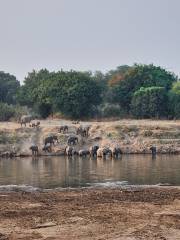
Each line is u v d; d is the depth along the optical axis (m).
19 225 32.00
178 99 129.38
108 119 130.50
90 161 81.88
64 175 61.41
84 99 130.88
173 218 33.47
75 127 106.44
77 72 138.88
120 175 60.00
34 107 140.75
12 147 98.62
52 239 29.03
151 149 95.88
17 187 48.09
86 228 31.09
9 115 133.88
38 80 148.25
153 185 49.72
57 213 35.09
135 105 131.75
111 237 29.22
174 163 74.56
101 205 37.75
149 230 30.50
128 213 34.91
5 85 182.50
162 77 145.12
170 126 105.25
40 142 101.31
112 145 99.25
